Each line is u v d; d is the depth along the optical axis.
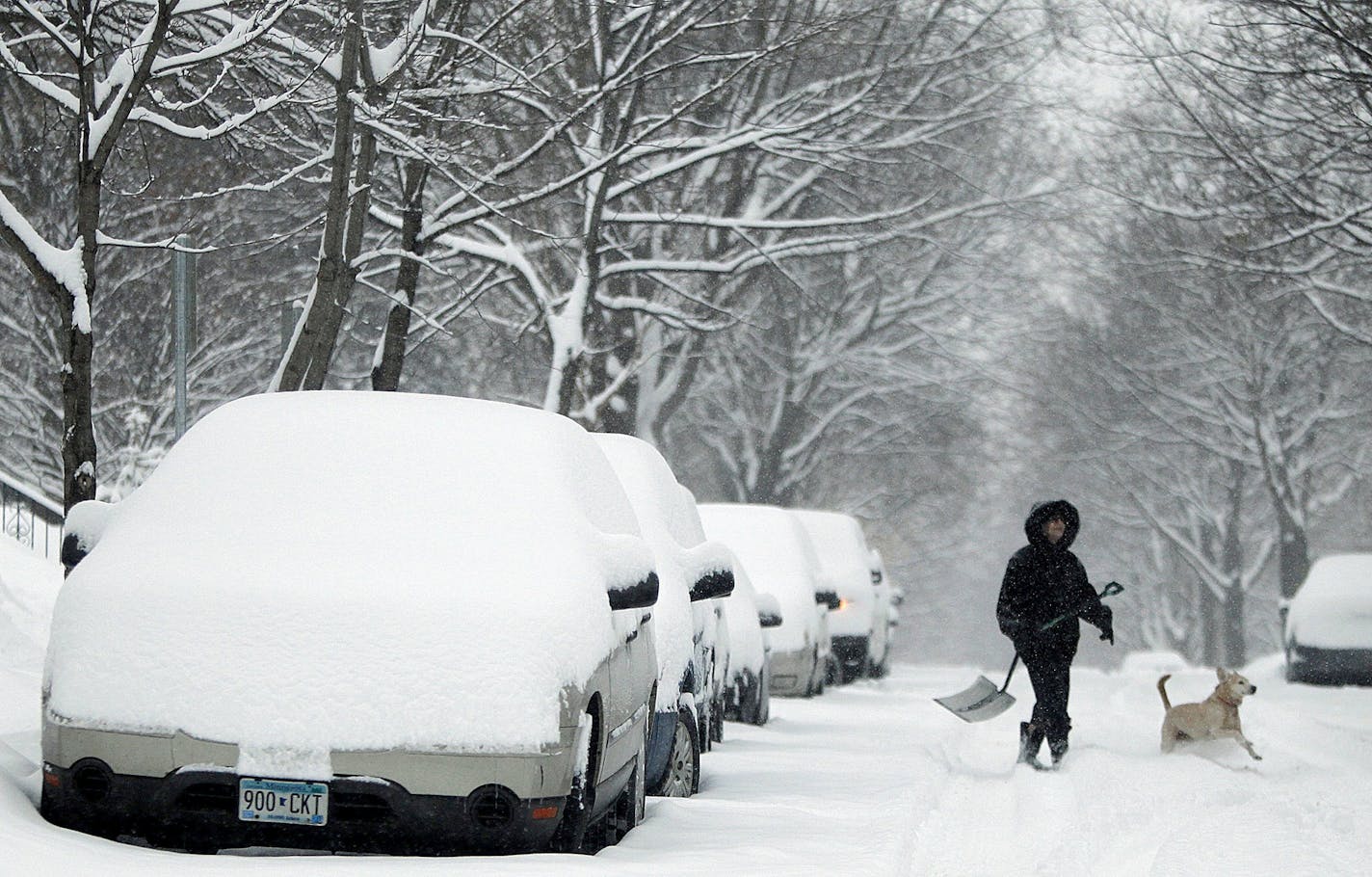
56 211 73.12
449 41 56.34
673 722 33.09
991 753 52.12
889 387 153.00
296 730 21.97
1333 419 160.50
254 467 25.59
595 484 28.62
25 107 63.59
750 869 24.27
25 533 76.56
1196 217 74.62
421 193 63.28
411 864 21.38
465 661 22.39
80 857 20.36
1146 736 57.19
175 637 22.66
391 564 23.64
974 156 95.94
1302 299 115.00
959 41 96.00
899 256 136.75
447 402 27.39
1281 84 65.44
